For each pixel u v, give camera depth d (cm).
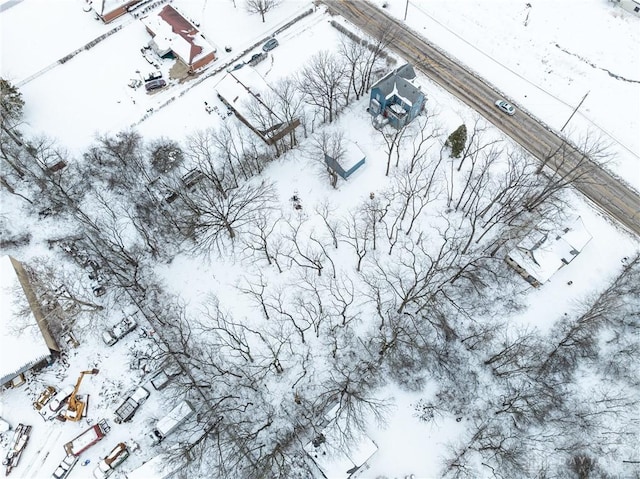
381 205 7831
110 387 6794
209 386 6506
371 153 8362
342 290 7219
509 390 6512
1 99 8462
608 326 6856
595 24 9944
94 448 6444
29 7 10694
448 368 6625
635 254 7444
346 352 6812
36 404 6669
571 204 7862
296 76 9162
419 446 6247
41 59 9888
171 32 9675
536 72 9300
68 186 8281
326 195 7988
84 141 8819
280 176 8194
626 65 9362
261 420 6469
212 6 10444
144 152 8500
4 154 7994
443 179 8031
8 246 7869
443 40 9719
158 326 7144
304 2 10388
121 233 7819
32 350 6712
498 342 6775
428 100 8912
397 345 6700
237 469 6038
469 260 7412
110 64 9788
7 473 6347
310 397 6575
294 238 7044
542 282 7075
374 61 8700
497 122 8706
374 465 6169
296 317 7062
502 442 6081
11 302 6962
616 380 6569
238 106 8750
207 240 7575
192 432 6462
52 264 7662
